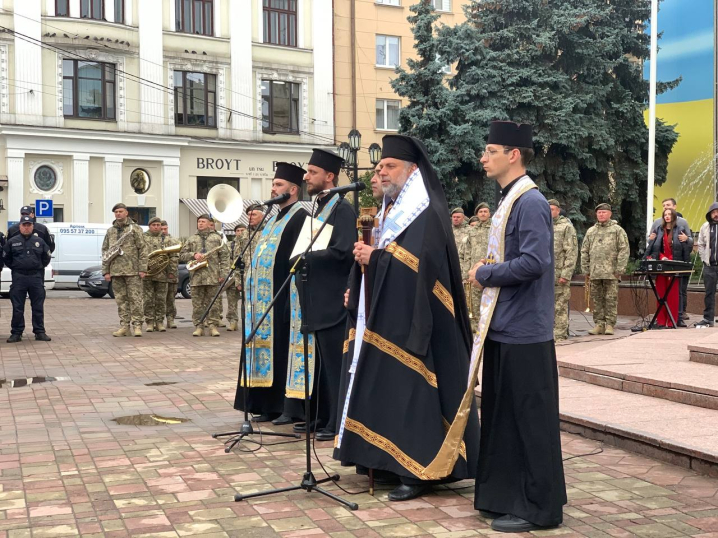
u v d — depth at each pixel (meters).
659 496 4.91
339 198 5.80
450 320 4.93
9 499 4.91
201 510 4.70
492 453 4.44
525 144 4.46
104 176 30.92
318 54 34.47
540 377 4.30
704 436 5.77
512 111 23.06
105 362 10.91
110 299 24.58
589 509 4.68
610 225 13.05
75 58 30.19
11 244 13.34
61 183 30.20
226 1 32.88
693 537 4.22
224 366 10.52
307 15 34.31
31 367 10.48
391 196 5.15
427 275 4.83
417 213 4.97
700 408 6.72
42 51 29.61
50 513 4.64
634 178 24.05
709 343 8.48
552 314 4.40
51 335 14.37
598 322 13.33
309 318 6.44
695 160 19.92
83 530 4.36
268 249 7.08
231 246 14.88
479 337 4.40
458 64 24.16
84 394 8.48
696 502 4.79
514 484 4.39
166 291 15.36
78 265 26.02
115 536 4.27
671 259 13.27
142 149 31.48
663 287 13.01
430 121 23.45
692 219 20.02
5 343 13.15
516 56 22.83
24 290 13.40
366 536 4.26
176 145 32.03
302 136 34.47
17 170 29.44
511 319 4.33
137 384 9.12
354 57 35.16
